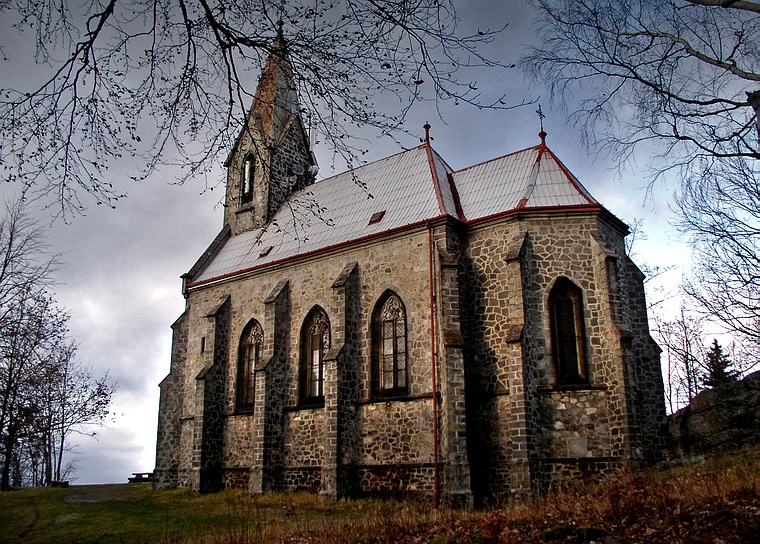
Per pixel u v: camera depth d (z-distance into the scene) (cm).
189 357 3725
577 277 2558
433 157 3253
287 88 1190
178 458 3594
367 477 2702
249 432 3272
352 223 3195
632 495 1494
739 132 1466
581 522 1384
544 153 2930
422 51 930
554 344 2508
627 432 2303
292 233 3481
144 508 2711
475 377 2602
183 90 991
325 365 2803
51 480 5231
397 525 1753
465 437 2394
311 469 2931
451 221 2730
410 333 2725
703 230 2314
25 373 3066
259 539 1794
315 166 4109
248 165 4091
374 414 2748
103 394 3572
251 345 3428
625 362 2367
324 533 1766
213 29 949
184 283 3831
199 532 2041
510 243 2653
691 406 2048
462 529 1545
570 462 2370
